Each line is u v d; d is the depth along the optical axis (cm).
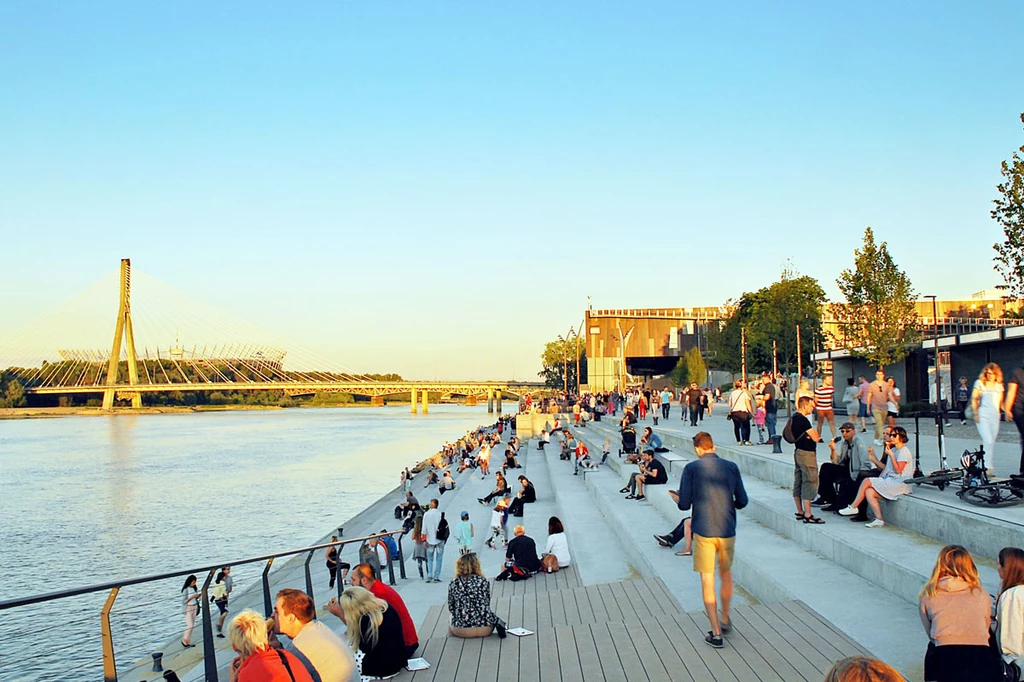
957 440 2088
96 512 4488
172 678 924
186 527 3975
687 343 9794
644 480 2153
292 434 12275
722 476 811
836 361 4025
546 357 15825
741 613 900
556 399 8619
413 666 855
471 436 8538
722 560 811
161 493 5309
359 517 3841
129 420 16700
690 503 816
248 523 4084
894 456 1215
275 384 16888
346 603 834
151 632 1144
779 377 5181
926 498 1157
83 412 17550
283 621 681
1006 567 605
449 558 2369
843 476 1290
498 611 1126
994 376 1223
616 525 1897
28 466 7119
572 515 2320
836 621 845
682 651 789
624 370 9531
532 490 3147
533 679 774
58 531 3878
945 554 617
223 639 1013
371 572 904
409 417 19612
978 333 2814
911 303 3722
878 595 938
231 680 743
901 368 3681
